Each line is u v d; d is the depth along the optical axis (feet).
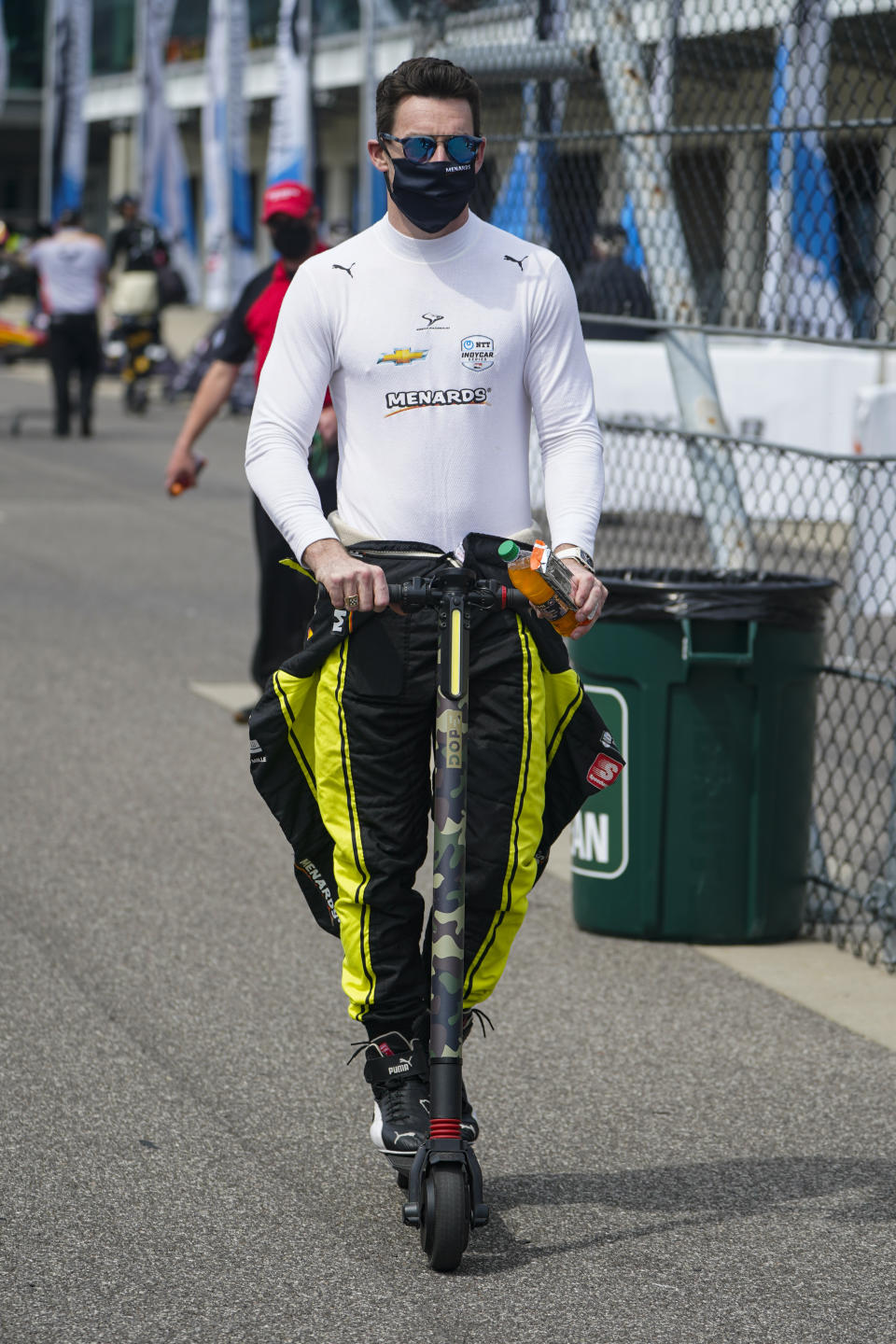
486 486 30.35
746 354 125.90
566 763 31.37
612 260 68.49
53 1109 36.09
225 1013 41.65
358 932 30.86
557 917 50.03
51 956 45.01
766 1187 33.45
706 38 54.80
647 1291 29.30
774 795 46.60
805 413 125.08
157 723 69.87
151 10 310.04
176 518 128.57
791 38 51.21
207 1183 33.06
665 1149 35.12
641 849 46.93
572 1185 33.40
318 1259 30.17
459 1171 29.27
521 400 30.73
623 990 44.04
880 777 65.26
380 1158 34.32
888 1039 41.32
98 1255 30.12
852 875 50.24
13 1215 31.50
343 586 28.48
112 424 198.29
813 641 46.50
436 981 29.35
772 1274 29.96
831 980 45.14
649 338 125.80
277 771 31.32
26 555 109.91
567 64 59.67
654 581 48.55
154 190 314.55
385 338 29.96
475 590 29.25
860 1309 28.84
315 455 59.06
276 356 30.66
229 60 273.54
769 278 53.98
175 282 212.64
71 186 339.98
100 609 93.20
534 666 30.14
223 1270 29.71
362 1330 27.81
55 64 337.31
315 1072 38.37
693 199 56.49
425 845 31.37
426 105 29.01
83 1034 40.09
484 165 66.08
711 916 47.03
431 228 29.50
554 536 30.32
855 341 45.60
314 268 30.42
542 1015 42.32
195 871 52.34
